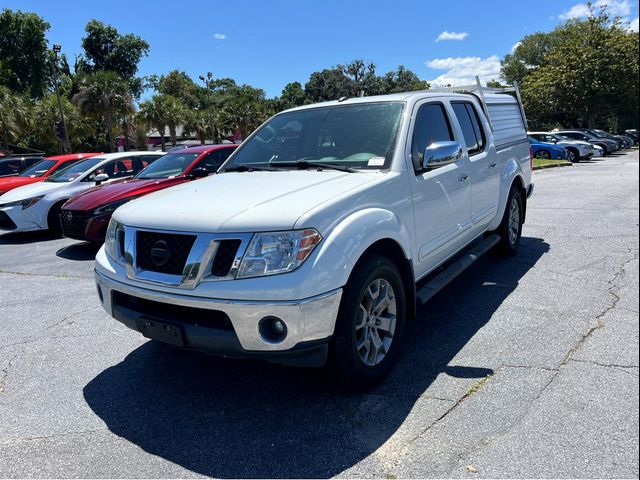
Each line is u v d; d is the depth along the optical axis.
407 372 3.51
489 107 5.90
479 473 2.45
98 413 3.21
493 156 5.43
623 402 2.97
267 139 4.55
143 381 3.61
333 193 3.13
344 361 3.03
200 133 45.22
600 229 7.70
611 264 5.79
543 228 8.00
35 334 4.62
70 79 52.88
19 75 51.28
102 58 56.88
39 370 3.86
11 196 9.66
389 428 2.87
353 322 3.02
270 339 2.77
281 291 2.69
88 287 6.14
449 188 4.26
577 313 4.37
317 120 4.35
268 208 2.91
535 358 3.58
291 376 3.56
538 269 5.76
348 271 2.90
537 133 27.84
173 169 8.71
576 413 2.88
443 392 3.21
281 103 85.81
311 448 2.73
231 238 2.80
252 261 2.75
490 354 3.70
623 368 3.36
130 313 3.15
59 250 8.57
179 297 2.86
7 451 2.83
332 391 3.31
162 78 70.19
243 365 3.78
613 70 36.53
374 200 3.30
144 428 3.02
